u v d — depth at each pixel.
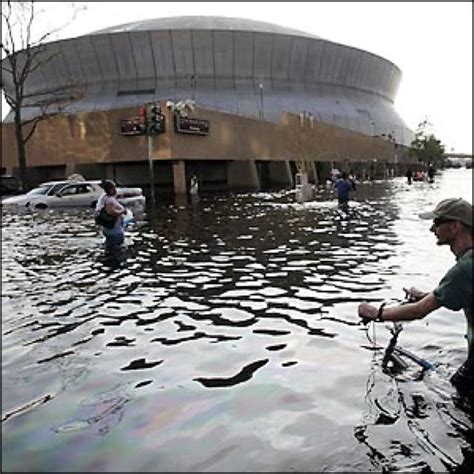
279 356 4.94
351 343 5.24
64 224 17.22
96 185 25.64
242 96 81.81
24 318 6.21
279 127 53.50
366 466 3.15
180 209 22.73
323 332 5.59
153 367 4.71
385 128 98.31
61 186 25.41
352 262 9.42
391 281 7.92
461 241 3.75
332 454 3.28
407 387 4.20
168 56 79.94
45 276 8.55
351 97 96.81
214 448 3.37
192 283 7.92
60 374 4.56
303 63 88.12
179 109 36.50
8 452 3.31
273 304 6.72
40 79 84.88
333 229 14.26
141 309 6.57
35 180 44.53
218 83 82.56
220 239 12.64
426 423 3.65
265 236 13.08
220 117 42.53
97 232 14.58
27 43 37.47
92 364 4.79
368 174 70.44
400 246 11.16
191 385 4.32
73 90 71.12
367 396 4.06
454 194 30.81
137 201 25.31
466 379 4.13
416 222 15.74
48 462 3.20
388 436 3.48
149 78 81.56
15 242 12.71
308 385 4.28
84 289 7.62
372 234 13.13
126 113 37.53
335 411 3.83
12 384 4.35
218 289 7.54
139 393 4.17
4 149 45.53
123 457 3.26
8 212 22.67
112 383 4.37
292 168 56.41
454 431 3.54
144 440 3.46
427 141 94.38
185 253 10.62
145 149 37.06
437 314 6.06
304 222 16.23
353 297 7.01
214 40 79.62
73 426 3.65
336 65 92.50
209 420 3.72
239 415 3.79
